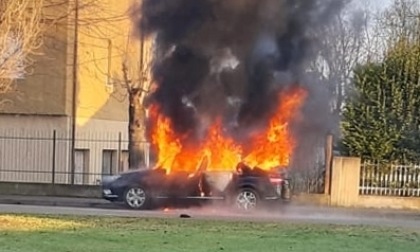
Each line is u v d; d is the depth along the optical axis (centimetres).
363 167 2491
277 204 2125
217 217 1892
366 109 2597
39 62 2902
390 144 2544
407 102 2598
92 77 3150
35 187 2678
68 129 3052
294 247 1262
